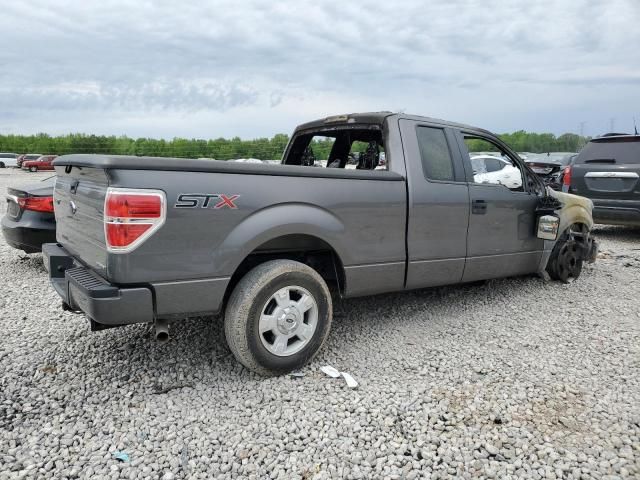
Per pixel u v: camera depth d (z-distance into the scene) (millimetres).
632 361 3822
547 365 3742
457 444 2762
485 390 3348
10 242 6242
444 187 4359
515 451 2701
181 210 3020
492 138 5047
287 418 3014
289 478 2500
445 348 4055
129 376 3541
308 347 3600
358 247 3826
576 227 6176
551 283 5980
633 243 8898
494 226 4832
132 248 2906
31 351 3943
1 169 46094
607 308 5109
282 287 3422
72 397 3252
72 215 3602
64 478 2473
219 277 3201
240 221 3244
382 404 3164
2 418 2982
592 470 2551
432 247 4312
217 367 3676
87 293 2936
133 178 2895
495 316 4832
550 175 13602
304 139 5355
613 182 8344
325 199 3604
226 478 2498
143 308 2998
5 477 2457
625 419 3004
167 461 2629
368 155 5004
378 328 4484
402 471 2557
